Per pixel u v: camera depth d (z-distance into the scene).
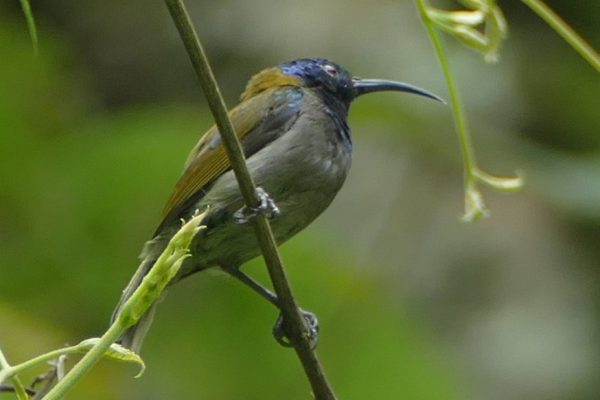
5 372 5.38
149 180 11.12
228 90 15.05
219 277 11.01
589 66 15.82
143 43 15.50
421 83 14.34
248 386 10.71
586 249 15.03
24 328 10.36
